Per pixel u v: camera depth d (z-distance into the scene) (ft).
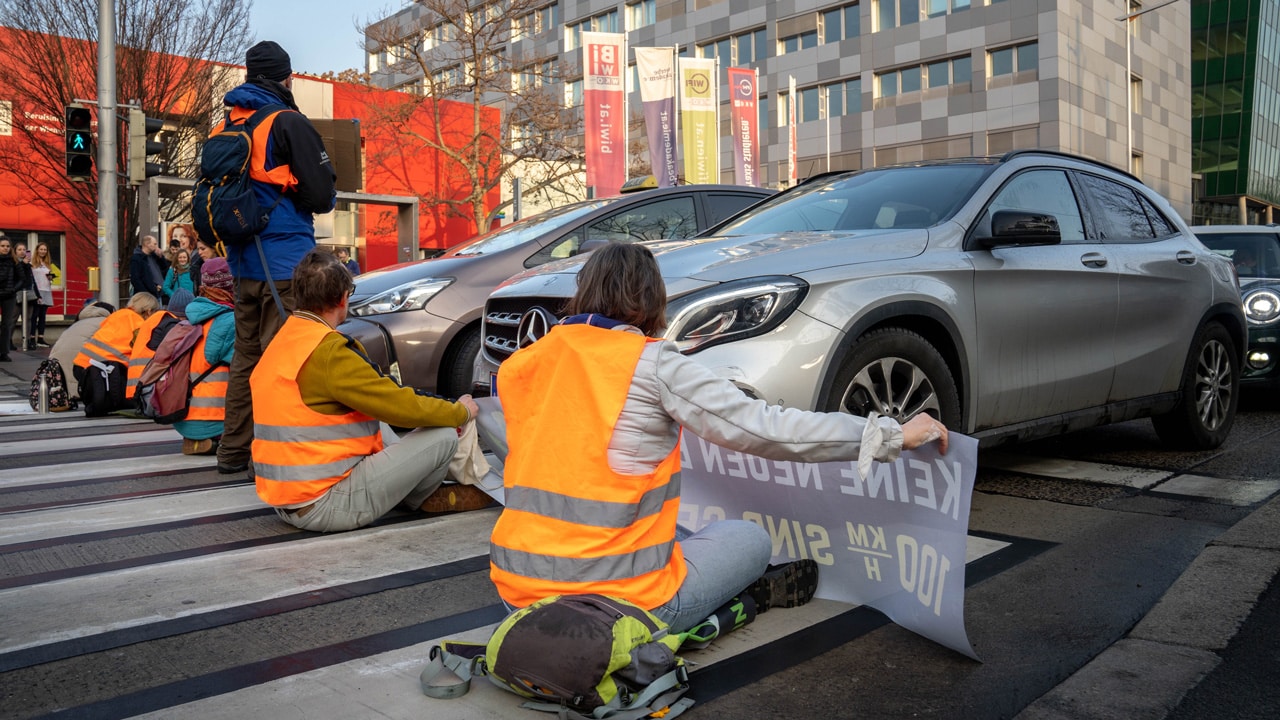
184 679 8.32
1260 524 13.10
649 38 170.71
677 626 8.16
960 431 13.62
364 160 101.60
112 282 38.78
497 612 10.03
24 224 79.51
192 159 74.59
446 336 20.27
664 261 13.30
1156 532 13.12
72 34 70.44
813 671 8.55
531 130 110.42
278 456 12.68
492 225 111.75
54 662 8.71
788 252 12.99
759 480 10.43
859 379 12.14
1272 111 206.69
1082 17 132.05
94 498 15.52
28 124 71.56
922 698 8.05
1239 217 208.95
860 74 143.84
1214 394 19.26
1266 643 9.15
